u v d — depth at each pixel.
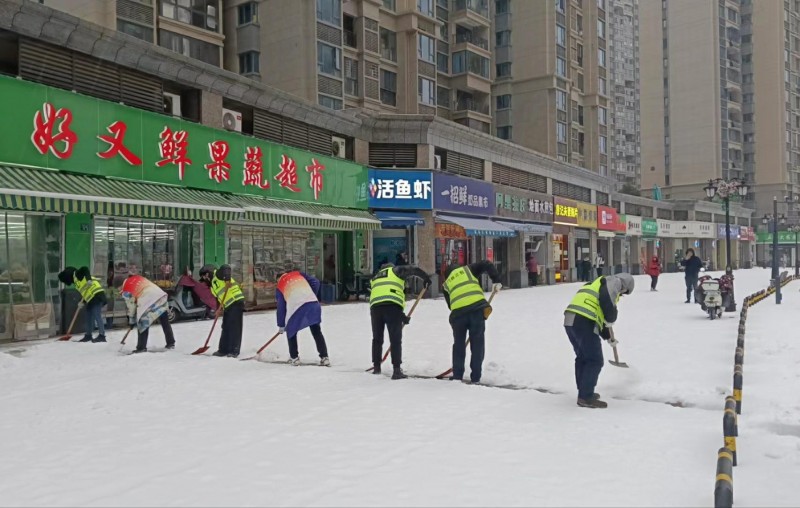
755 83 75.00
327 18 29.72
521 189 30.92
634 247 47.94
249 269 18.61
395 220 22.61
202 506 3.78
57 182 12.12
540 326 13.44
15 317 12.34
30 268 12.73
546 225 33.25
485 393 6.95
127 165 14.03
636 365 8.61
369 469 4.42
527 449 4.89
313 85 28.69
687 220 55.09
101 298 11.67
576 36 45.97
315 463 4.56
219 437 5.27
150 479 4.27
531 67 42.28
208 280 10.52
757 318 14.59
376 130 23.44
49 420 5.92
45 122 12.26
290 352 9.02
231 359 9.38
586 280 36.56
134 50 14.40
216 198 15.99
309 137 20.70
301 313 8.86
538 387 7.42
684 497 3.93
